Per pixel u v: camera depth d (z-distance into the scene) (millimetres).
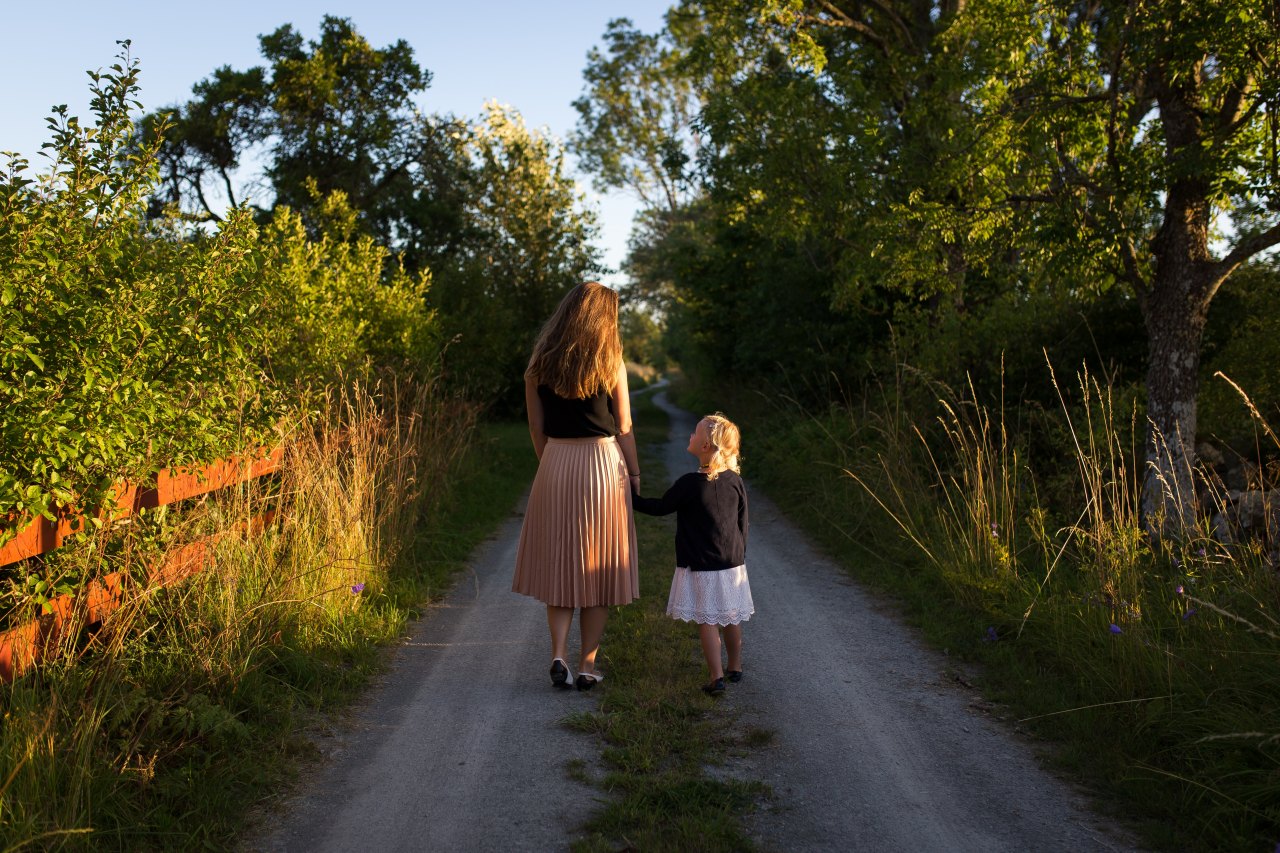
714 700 4016
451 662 4504
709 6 15422
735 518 4113
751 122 13719
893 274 10664
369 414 6938
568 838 2789
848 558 7180
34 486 2877
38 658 3215
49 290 3219
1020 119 8312
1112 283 8375
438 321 15250
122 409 3252
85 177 3611
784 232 14000
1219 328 8703
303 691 3867
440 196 27750
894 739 3621
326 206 16672
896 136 13094
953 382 9117
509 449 14711
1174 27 6469
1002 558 5566
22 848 2369
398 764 3309
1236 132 6961
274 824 2848
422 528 7117
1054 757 3434
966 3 11312
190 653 3648
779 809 3006
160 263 4199
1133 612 4172
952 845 2783
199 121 25953
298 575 4473
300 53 26688
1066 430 7691
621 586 4051
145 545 3643
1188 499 6730
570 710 3863
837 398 15047
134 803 2781
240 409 4344
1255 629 3551
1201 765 3215
